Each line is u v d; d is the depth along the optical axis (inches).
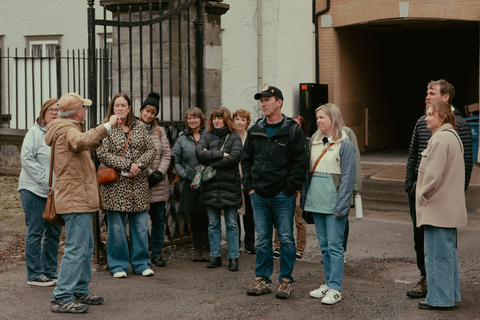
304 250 276.5
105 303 194.5
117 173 219.8
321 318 180.9
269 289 207.6
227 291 210.2
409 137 888.3
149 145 227.8
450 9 604.4
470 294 204.7
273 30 554.3
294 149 196.7
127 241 233.8
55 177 184.1
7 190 390.0
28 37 662.5
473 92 842.2
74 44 645.9
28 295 200.4
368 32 757.9
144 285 216.4
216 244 242.2
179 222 267.9
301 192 204.1
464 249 271.3
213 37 292.0
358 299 199.3
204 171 236.4
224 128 239.0
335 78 666.8
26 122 440.1
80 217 183.9
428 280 186.7
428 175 181.8
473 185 460.4
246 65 577.0
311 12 603.5
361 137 740.7
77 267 184.2
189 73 269.9
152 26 271.9
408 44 879.1
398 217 351.6
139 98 277.4
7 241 275.7
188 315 183.8
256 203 203.5
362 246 282.2
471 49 835.4
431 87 198.8
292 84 576.1
